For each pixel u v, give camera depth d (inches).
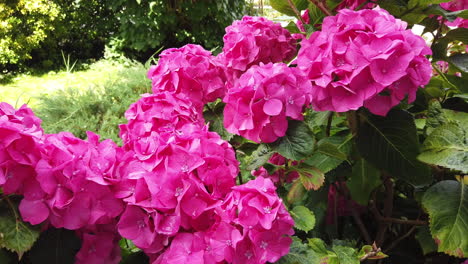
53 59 175.0
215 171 23.4
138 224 23.4
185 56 32.9
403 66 23.4
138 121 29.5
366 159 27.7
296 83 25.8
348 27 24.6
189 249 22.5
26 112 25.6
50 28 163.8
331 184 34.2
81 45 182.7
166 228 22.7
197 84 32.5
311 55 26.0
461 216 25.4
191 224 23.1
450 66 33.8
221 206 22.8
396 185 37.1
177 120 28.5
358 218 33.6
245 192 22.4
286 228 22.1
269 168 29.8
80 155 23.5
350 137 29.6
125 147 27.3
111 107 62.6
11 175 22.0
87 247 23.6
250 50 33.8
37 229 22.3
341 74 24.5
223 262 22.6
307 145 25.7
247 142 32.8
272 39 34.8
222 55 35.7
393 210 35.4
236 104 25.8
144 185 23.0
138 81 65.9
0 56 156.1
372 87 24.0
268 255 21.6
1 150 21.6
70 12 173.3
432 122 28.3
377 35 23.7
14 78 155.1
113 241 24.8
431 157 25.1
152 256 24.3
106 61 166.1
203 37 162.7
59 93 65.4
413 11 29.8
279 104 24.6
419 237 29.6
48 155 22.9
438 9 29.6
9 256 23.4
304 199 36.2
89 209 22.9
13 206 22.7
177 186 22.7
